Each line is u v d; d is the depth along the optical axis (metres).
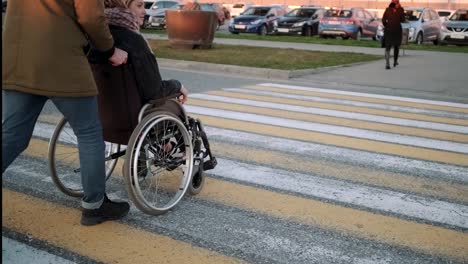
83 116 3.56
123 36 3.74
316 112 8.55
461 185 5.16
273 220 4.15
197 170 4.54
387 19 14.41
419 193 4.89
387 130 7.44
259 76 13.07
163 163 4.20
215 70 13.85
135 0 3.89
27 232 3.77
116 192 4.61
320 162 5.77
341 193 4.81
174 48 17.69
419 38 24.66
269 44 20.67
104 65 3.76
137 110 3.91
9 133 3.44
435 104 9.73
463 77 13.24
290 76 12.74
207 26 17.48
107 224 3.95
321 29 26.25
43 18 3.29
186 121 4.39
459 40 25.53
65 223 3.94
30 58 3.30
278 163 5.68
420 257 3.62
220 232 3.90
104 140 4.16
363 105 9.38
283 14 30.05
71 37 3.36
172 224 4.00
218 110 8.43
